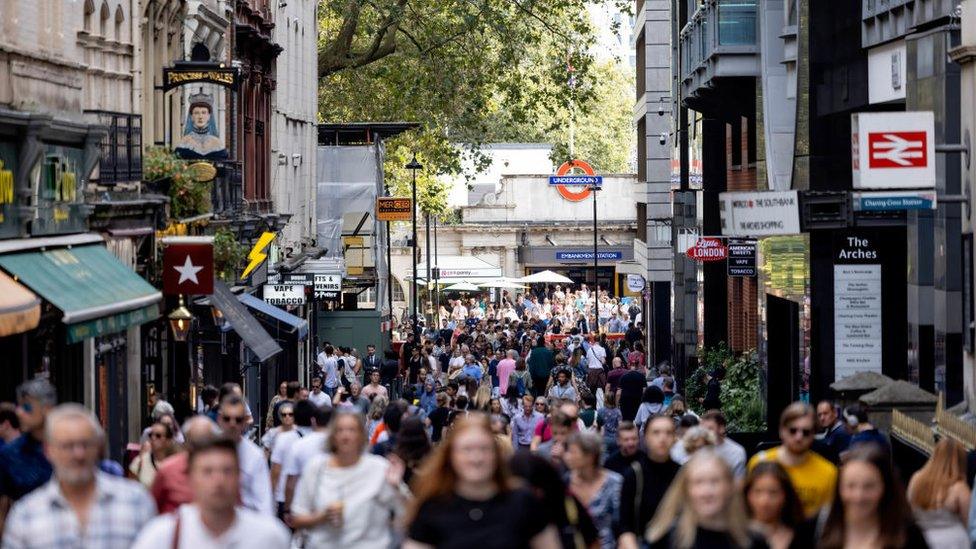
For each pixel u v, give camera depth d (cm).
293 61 8362
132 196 4266
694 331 8362
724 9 5803
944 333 3481
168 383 4803
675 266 8462
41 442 1980
